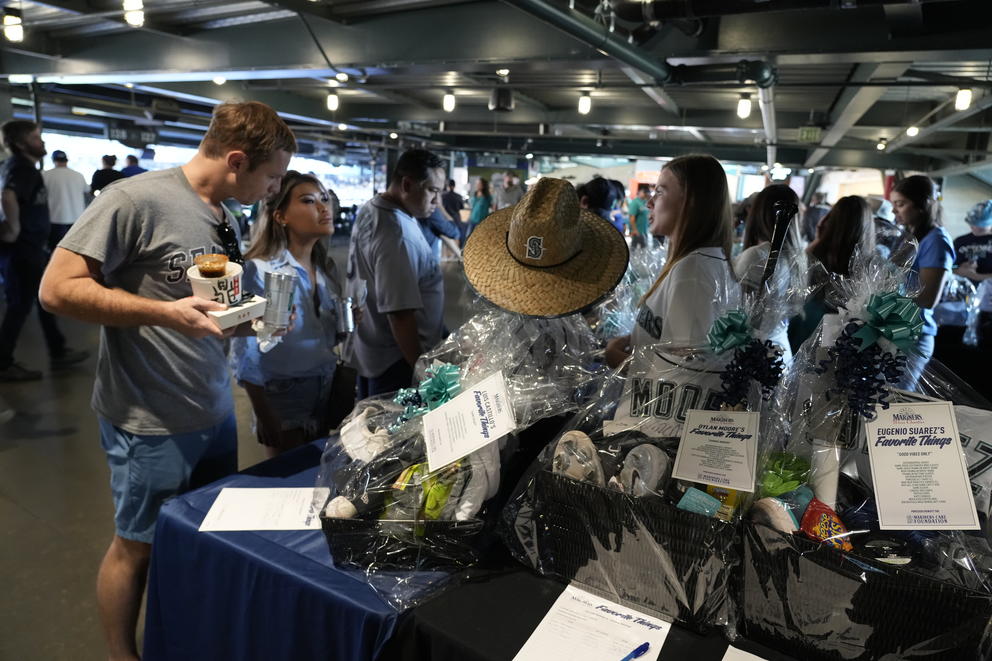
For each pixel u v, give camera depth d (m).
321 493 1.41
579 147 13.73
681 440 1.05
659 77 5.04
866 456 1.00
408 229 2.37
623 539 1.02
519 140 14.08
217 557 1.23
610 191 3.26
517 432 1.28
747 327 1.09
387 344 2.51
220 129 1.50
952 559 0.87
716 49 4.36
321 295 2.14
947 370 1.10
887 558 0.89
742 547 0.95
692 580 0.97
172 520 1.31
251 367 2.00
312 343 2.07
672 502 1.03
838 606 0.87
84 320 1.38
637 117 9.39
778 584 0.91
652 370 1.19
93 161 13.55
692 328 1.29
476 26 4.75
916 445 0.91
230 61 5.78
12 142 4.15
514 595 1.08
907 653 0.83
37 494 2.84
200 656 1.30
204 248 1.53
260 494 1.42
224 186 1.55
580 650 0.95
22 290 4.29
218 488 1.44
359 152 19.97
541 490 1.10
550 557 1.12
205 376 1.58
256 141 1.50
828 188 16.67
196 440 1.60
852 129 9.30
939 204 3.05
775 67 4.94
